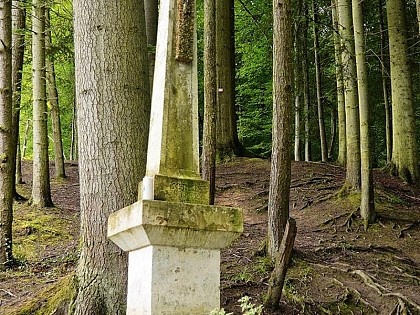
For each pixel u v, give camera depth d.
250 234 10.92
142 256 3.68
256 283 7.55
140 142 5.77
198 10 18.84
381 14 18.61
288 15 8.62
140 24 5.98
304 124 23.06
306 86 21.25
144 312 3.52
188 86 3.99
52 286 6.47
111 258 5.50
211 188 9.00
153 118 3.98
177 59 3.98
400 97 15.40
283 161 8.54
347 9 12.55
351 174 12.80
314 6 19.61
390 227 11.14
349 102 12.74
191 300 3.58
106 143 5.63
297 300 7.11
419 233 11.05
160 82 3.96
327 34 19.95
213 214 3.67
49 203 13.45
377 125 23.53
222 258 8.80
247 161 16.31
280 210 8.51
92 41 5.73
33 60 13.09
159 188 3.67
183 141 3.89
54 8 15.35
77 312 5.43
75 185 16.66
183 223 3.55
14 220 11.96
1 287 7.77
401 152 15.29
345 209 11.99
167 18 4.03
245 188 14.21
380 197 12.77
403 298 7.25
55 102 17.11
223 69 16.97
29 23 14.80
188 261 3.63
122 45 5.78
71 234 11.62
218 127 17.02
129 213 3.66
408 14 20.19
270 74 21.64
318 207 12.66
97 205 5.57
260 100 22.23
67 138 29.19
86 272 5.56
